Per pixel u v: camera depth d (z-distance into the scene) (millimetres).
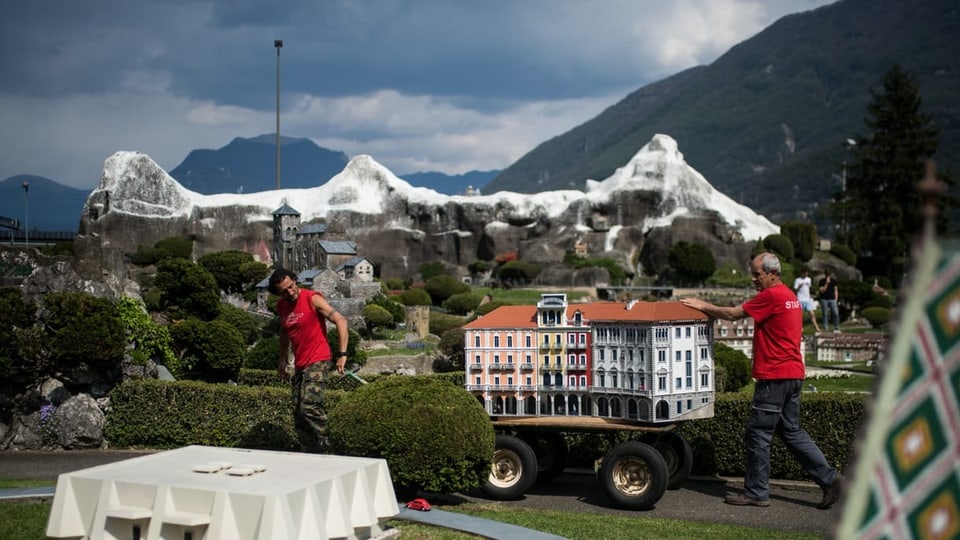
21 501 13242
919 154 101062
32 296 22328
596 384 14695
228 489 9602
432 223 102562
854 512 4473
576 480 16375
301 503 9648
